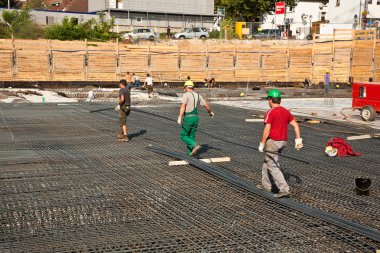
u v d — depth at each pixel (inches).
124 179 346.6
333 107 915.4
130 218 261.7
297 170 389.1
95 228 244.7
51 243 223.3
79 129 589.3
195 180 346.6
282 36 2169.0
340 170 391.5
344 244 227.8
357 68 1565.0
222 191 318.3
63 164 391.9
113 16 1964.8
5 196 299.0
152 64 1491.1
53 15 1975.9
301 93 1255.5
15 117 686.5
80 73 1417.3
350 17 2249.0
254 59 1584.6
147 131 584.4
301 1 2576.3
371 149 491.5
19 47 1348.4
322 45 1612.9
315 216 265.3
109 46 1445.6
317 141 538.9
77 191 313.1
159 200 296.7
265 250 219.3
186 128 410.6
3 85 1323.8
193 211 275.7
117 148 468.8
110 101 975.6
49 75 1382.9
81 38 1681.8
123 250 215.8
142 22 2161.7
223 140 530.3
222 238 233.6
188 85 407.5
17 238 229.5
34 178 344.5
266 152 294.5
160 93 1181.1
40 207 278.4
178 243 225.9
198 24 2282.2
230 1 2519.7
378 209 287.0
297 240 232.2
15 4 2454.5
